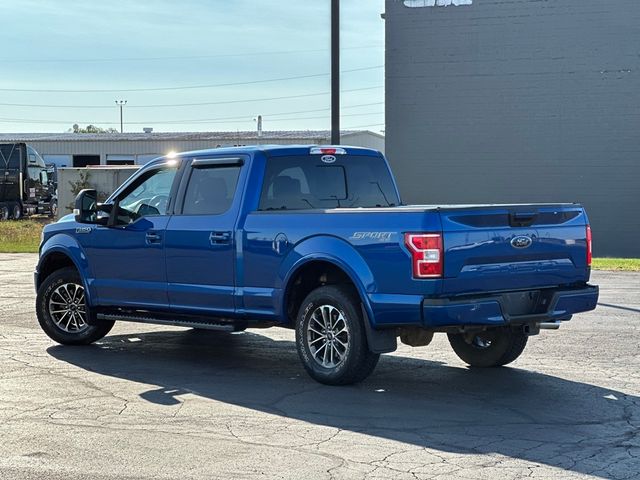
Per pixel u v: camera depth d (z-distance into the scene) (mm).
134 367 9555
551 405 7777
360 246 8172
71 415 7438
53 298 10969
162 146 67188
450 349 10516
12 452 6367
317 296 8578
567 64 27469
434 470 5961
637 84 27078
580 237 8641
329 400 7996
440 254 7738
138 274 10047
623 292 16047
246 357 10164
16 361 9883
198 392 8344
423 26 28312
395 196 10383
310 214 8625
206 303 9445
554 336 11305
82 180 34781
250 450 6434
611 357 9938
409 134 28625
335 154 9875
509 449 6457
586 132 27500
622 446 6535
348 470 5965
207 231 9352
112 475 5852
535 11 27547
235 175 9391
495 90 27938
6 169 49969
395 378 8938
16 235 34156
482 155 28172
